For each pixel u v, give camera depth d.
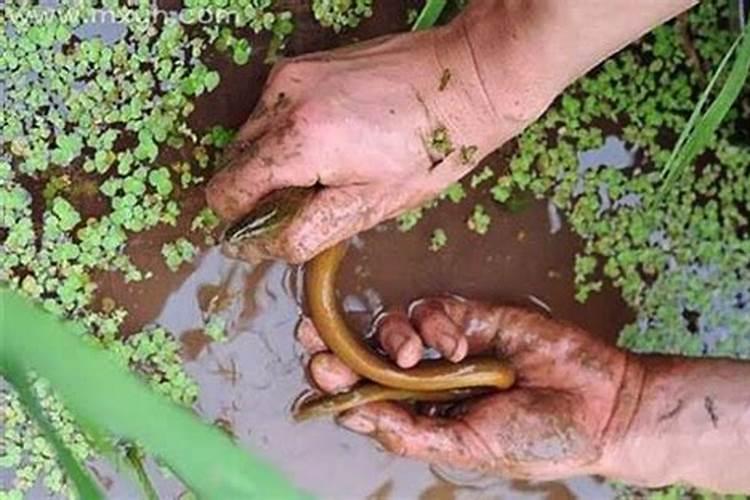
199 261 0.89
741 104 0.94
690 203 0.94
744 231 0.95
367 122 0.78
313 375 0.88
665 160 0.94
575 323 0.93
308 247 0.80
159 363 0.88
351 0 0.90
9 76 0.86
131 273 0.88
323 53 0.81
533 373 0.88
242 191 0.79
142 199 0.88
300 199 0.79
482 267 0.92
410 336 0.87
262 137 0.79
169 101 0.88
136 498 0.89
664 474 0.87
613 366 0.87
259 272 0.89
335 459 0.90
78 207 0.87
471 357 0.88
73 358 0.43
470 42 0.78
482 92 0.78
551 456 0.87
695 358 0.88
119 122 0.87
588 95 0.93
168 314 0.89
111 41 0.87
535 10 0.73
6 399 0.86
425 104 0.79
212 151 0.88
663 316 0.94
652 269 0.94
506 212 0.92
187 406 0.89
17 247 0.86
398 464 0.91
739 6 0.92
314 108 0.78
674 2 0.71
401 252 0.91
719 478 0.87
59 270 0.87
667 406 0.86
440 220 0.91
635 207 0.94
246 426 0.89
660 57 0.93
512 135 0.82
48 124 0.87
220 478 0.44
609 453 0.87
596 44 0.74
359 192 0.79
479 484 0.92
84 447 0.87
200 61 0.88
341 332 0.87
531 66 0.76
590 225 0.93
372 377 0.87
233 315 0.89
